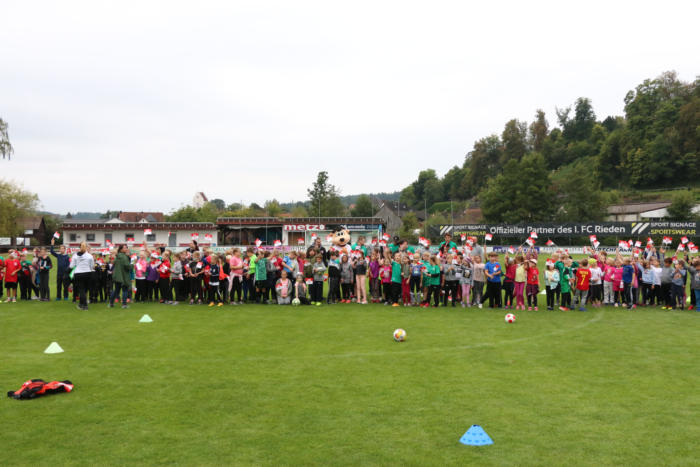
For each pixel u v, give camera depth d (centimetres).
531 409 699
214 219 7938
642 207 7212
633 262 1783
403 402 727
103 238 5569
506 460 541
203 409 698
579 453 559
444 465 529
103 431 619
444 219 8112
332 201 8350
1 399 737
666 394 766
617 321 1440
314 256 1839
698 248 4956
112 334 1219
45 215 9306
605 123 13788
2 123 4588
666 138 9219
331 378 850
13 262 1800
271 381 832
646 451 564
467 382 827
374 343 1126
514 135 12756
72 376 858
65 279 1850
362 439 595
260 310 1634
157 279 1798
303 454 554
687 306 1750
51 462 533
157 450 564
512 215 7100
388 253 1808
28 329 1277
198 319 1445
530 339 1175
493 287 1703
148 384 814
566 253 1717
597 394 766
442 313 1582
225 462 534
